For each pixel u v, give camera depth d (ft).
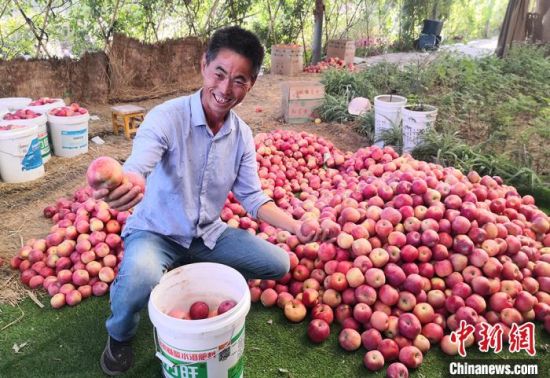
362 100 19.71
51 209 12.44
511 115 18.20
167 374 6.30
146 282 6.75
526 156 15.14
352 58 36.73
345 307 8.52
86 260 9.50
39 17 23.67
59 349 7.98
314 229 7.77
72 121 16.33
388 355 7.72
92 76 22.62
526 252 9.30
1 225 12.00
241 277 6.79
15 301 9.23
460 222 8.77
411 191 9.75
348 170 14.42
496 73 22.70
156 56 25.34
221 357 6.11
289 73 32.27
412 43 48.70
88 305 9.20
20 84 20.04
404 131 16.31
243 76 6.48
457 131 16.42
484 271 8.51
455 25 57.52
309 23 39.78
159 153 6.82
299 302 8.75
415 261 8.76
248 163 8.14
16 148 14.12
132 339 7.61
